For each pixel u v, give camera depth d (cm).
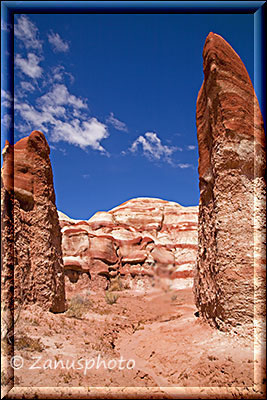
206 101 965
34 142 1071
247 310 721
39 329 799
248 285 733
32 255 969
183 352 738
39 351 675
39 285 970
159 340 895
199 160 1067
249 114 850
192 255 3294
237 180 813
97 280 2589
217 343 715
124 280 2766
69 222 3209
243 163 819
